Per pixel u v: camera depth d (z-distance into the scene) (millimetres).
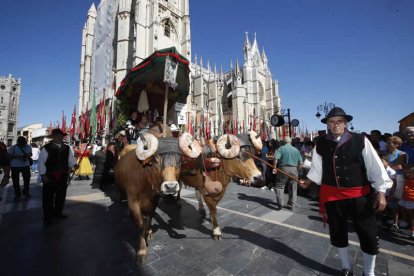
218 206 6914
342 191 2889
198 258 3539
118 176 4156
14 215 5688
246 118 52031
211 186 3855
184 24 36344
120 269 3180
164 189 2848
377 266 3396
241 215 5965
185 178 4809
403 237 4629
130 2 33625
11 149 8008
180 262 3408
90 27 44781
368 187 2865
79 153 13352
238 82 53531
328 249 3918
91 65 40656
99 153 10711
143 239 3496
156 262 3395
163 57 5395
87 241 4109
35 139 55062
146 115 7719
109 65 35125
